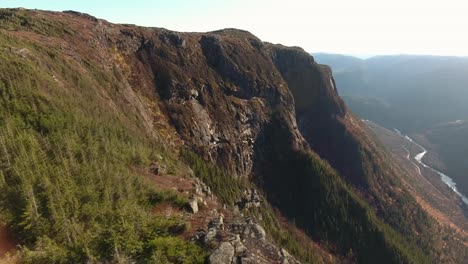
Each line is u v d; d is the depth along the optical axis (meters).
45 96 56.91
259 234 32.66
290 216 144.88
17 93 53.72
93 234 30.06
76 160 44.91
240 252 28.45
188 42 162.62
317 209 146.12
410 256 139.50
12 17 99.56
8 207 33.31
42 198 34.59
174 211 37.19
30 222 31.41
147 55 141.38
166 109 129.88
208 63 165.75
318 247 135.38
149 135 93.81
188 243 28.47
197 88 146.12
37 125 50.19
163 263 25.47
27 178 36.84
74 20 125.44
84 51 105.00
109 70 109.12
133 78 126.56
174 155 101.38
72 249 27.67
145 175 49.72
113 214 33.78
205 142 133.12
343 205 148.88
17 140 42.94
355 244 139.00
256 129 161.38
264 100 172.38
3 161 39.69
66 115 56.03
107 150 50.50
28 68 62.16
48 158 43.25
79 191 37.44
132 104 103.31
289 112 177.62
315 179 153.25
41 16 111.50
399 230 171.00
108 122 69.44
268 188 151.62
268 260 28.72
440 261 166.25
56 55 81.81
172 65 144.00
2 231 30.73
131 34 140.12
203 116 139.38
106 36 128.50
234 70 169.12
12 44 71.31
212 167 120.81
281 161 161.00
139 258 26.75
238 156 144.62
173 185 47.47
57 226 31.73
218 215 37.41
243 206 122.06
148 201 38.66
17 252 27.66
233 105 156.12
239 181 133.12
